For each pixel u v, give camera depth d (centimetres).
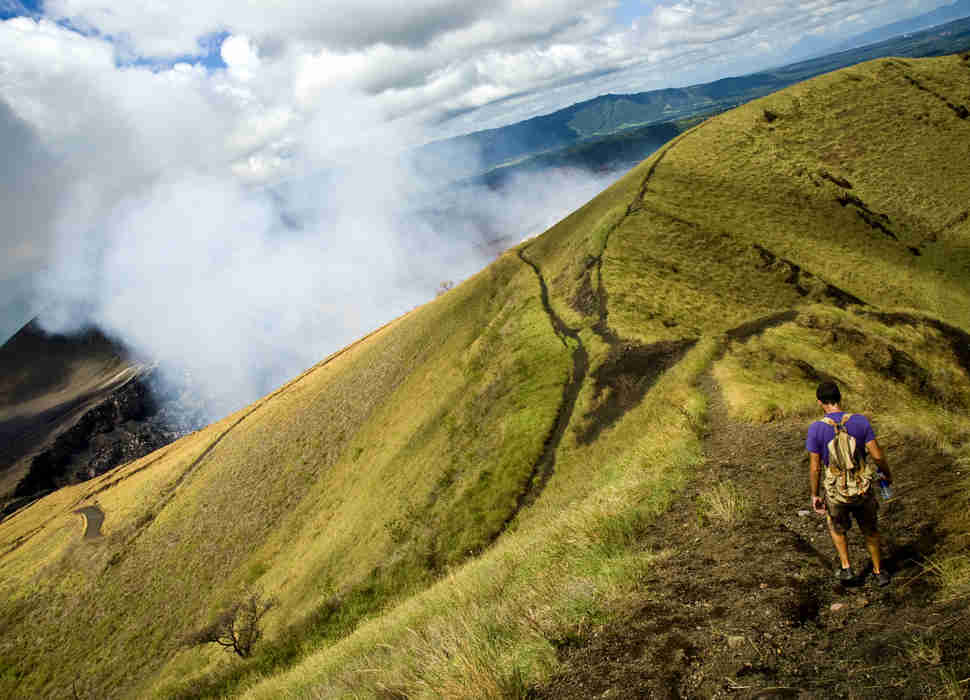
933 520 490
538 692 427
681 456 1122
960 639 307
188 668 3981
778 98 7519
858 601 412
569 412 2814
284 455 7400
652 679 392
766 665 367
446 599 998
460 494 2748
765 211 5422
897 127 6366
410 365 7062
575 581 621
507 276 7100
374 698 537
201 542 6638
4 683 5591
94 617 6203
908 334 2327
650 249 4819
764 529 623
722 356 2123
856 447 433
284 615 3503
